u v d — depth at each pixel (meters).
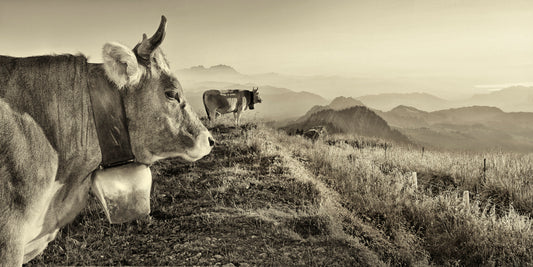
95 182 2.11
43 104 2.06
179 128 2.30
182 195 7.18
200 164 9.02
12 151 1.89
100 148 2.10
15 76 2.05
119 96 2.12
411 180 10.08
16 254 1.85
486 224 7.25
